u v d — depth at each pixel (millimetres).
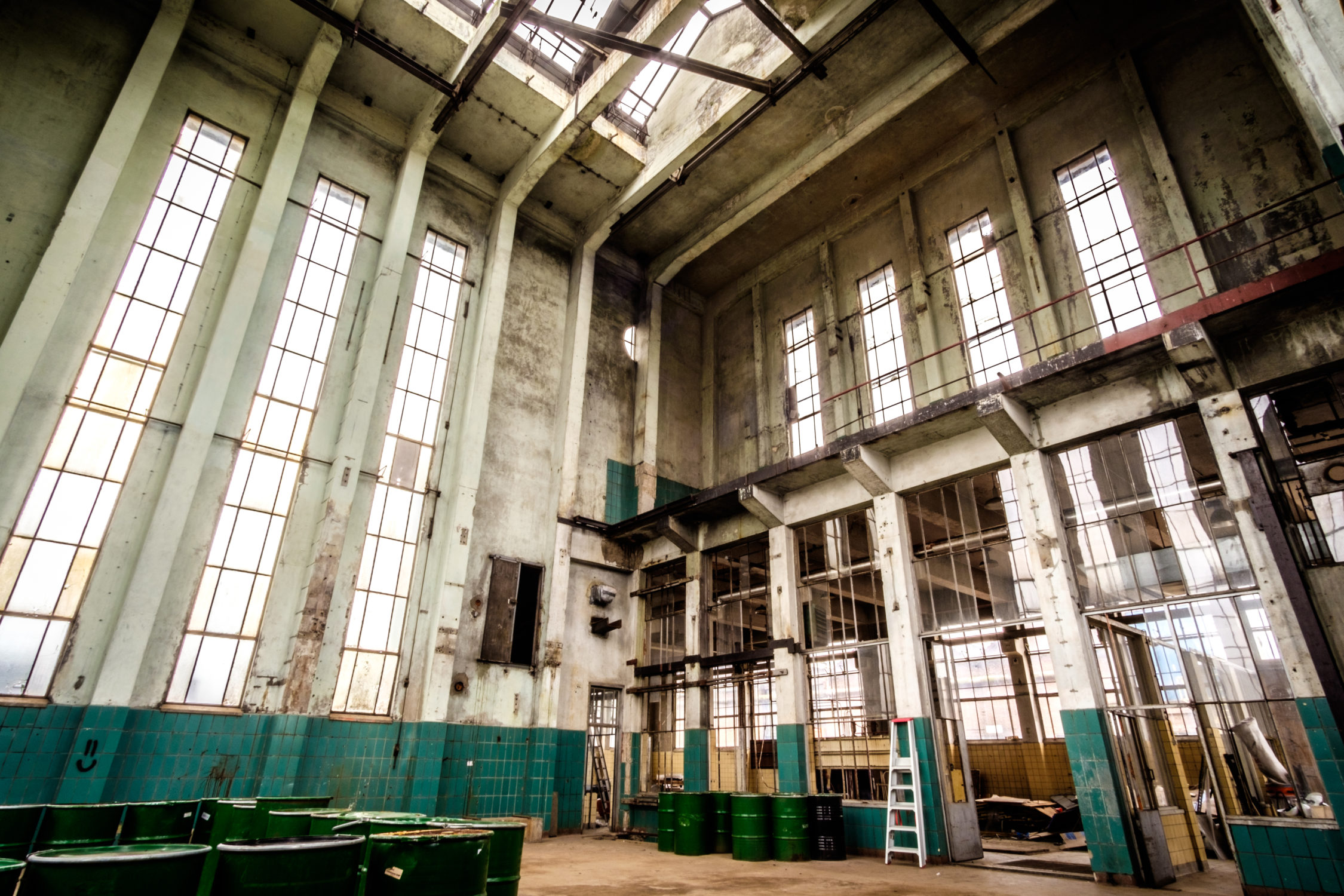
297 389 11812
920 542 10898
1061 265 11781
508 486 14055
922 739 9727
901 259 14555
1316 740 6672
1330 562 6980
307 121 12500
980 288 12891
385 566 12016
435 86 13062
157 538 9562
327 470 11750
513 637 13070
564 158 15297
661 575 14953
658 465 16688
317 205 12883
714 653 13398
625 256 18078
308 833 4562
